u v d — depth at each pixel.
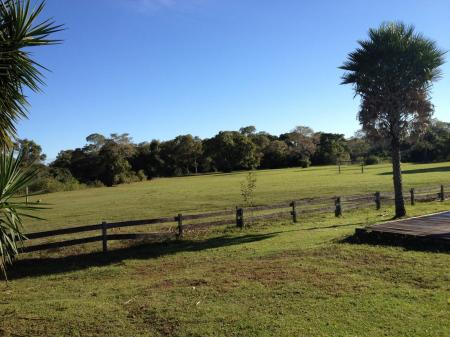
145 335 5.94
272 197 30.11
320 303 6.74
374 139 17.00
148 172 103.06
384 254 9.70
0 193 5.71
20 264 11.60
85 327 6.34
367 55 16.22
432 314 5.99
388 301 6.63
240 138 108.38
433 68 16.31
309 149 110.81
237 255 11.33
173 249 12.81
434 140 86.06
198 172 115.88
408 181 36.72
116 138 103.81
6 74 5.88
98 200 39.12
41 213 28.34
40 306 7.53
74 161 90.56
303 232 14.22
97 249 13.16
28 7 5.89
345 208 18.42
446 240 9.81
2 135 6.17
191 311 6.76
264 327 5.91
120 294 8.12
